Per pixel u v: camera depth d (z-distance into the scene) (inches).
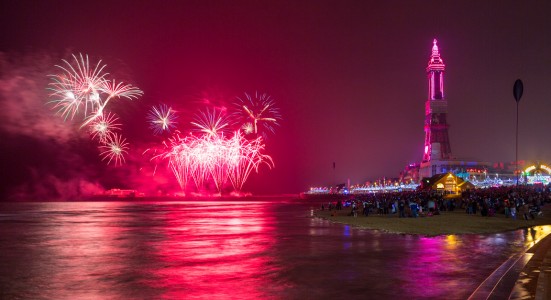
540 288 567.2
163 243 1146.7
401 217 2000.5
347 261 832.3
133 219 2249.0
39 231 1540.4
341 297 558.6
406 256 888.9
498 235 1286.9
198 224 1851.6
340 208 2992.1
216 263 820.0
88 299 555.2
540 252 896.9
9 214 2910.9
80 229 1621.6
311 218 2261.3
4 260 866.8
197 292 589.6
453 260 834.2
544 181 6589.6
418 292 580.7
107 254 945.5
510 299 513.0
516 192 2822.3
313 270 742.5
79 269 762.8
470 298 533.6
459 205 2650.1
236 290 600.1
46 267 784.9
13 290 604.7
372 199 3048.7
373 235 1321.4
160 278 682.2
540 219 1818.4
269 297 561.0
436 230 1419.8
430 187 4020.7
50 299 556.1
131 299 553.9
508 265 753.0
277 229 1568.7
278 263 815.7
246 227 1673.2
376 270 738.2
